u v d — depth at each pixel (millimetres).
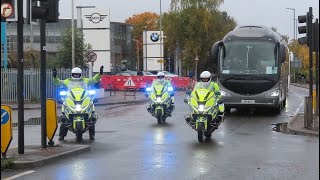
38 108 39875
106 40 57781
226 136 21312
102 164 14570
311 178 12367
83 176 12797
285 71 37469
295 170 13438
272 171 13328
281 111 35156
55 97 46625
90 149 17516
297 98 52719
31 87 45812
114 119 29781
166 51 111375
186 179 12312
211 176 12680
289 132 22688
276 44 31312
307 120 22797
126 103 45750
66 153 15883
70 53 61094
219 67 31562
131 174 13008
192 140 20047
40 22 16359
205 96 19828
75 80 20422
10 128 14711
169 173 13109
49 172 13359
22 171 13523
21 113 15461
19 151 15516
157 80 27891
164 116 27094
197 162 14805
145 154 16438
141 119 29719
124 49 174125
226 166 14109
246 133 22422
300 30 23469
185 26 88688
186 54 89188
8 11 13555
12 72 45000
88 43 58500
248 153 16531
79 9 59250
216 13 89875
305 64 92250
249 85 30938
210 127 19859
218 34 89312
